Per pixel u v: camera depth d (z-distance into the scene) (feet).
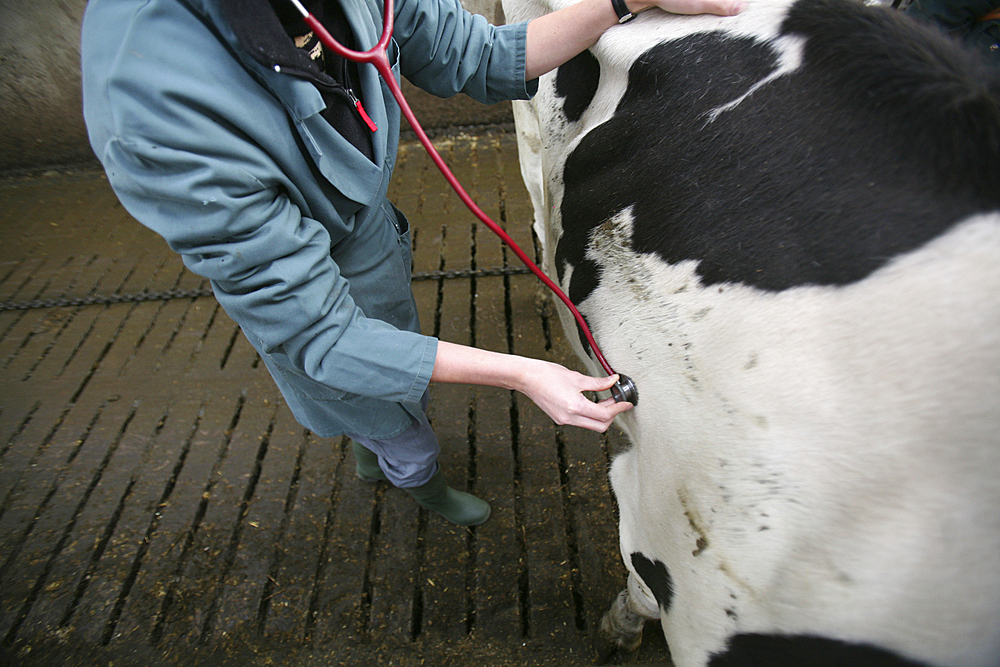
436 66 4.61
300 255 3.35
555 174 4.74
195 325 9.77
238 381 8.86
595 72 4.58
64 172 13.79
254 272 3.28
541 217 8.34
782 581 2.59
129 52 2.77
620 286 3.61
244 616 6.53
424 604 6.50
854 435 2.38
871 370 2.38
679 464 3.07
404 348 3.60
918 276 2.36
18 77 12.64
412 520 7.18
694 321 3.03
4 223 12.31
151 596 6.75
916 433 2.26
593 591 6.44
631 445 3.87
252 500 7.51
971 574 2.20
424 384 3.65
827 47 3.03
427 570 6.77
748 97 3.23
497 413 8.18
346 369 3.58
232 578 6.83
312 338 3.53
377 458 6.90
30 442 8.36
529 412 8.14
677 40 3.81
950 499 2.20
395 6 4.15
